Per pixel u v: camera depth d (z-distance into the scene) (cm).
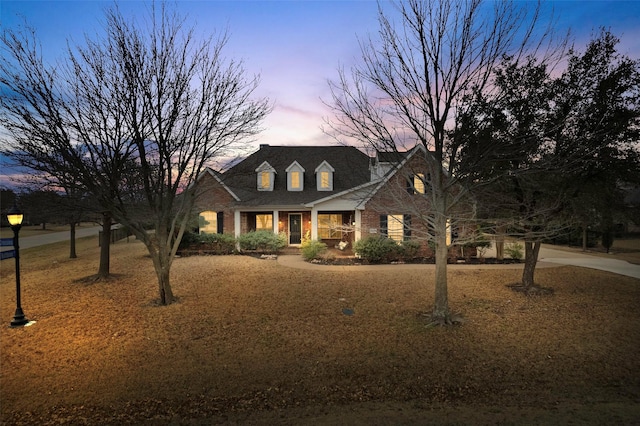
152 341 779
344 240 2244
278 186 2333
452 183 827
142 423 510
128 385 608
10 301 1088
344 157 2478
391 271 1492
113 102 934
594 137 839
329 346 755
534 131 848
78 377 633
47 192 1108
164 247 1038
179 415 529
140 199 1225
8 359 701
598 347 743
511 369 661
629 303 1035
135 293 1159
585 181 1017
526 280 1184
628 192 1154
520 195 1092
